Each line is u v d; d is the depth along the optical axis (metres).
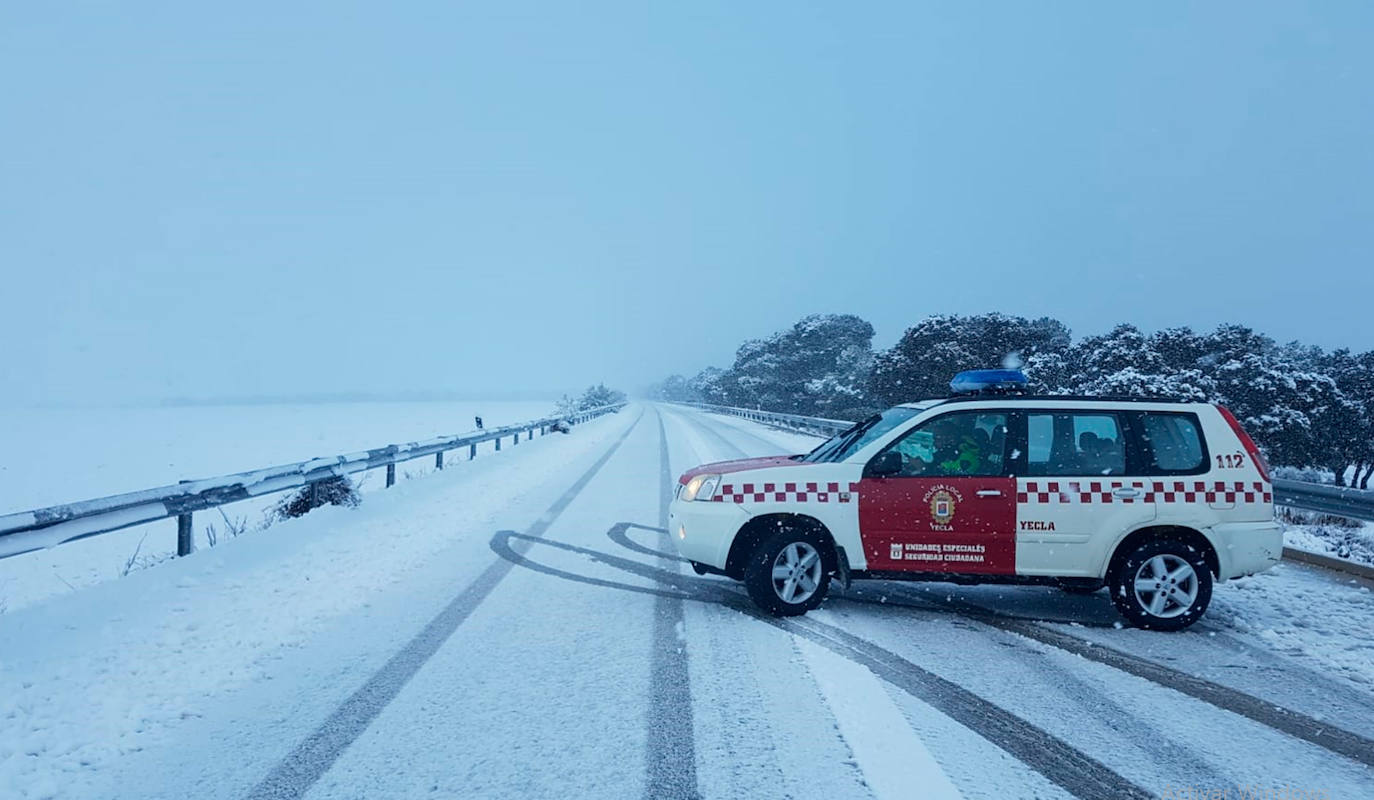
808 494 5.94
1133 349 28.81
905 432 5.97
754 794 3.30
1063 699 4.40
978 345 36.81
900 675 4.75
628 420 50.53
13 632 5.34
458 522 10.31
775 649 5.22
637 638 5.46
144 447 33.19
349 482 10.99
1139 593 5.71
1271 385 26.55
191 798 3.32
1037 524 5.72
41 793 3.34
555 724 4.03
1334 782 3.48
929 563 5.83
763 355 66.81
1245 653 5.23
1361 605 6.41
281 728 4.00
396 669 4.86
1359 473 30.08
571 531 9.72
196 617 5.84
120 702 4.32
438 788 3.38
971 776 3.47
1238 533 5.68
